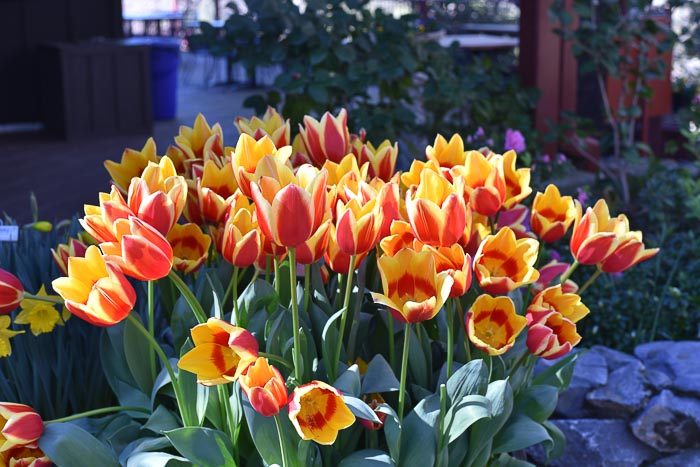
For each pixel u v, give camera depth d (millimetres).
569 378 1947
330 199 1616
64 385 2072
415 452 1626
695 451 3041
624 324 3732
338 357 1669
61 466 1588
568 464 3057
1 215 5695
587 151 6055
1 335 1901
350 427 1726
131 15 14883
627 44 5410
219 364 1502
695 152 4996
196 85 13281
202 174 1888
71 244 1947
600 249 1700
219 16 15523
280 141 2006
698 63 7898
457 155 1978
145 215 1515
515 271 1636
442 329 1822
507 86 5578
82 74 8484
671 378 3201
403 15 4832
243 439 1729
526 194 1899
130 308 1490
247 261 1593
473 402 1595
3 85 9055
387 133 4793
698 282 3912
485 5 12461
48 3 9133
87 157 7672
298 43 4594
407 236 1638
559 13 5223
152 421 1715
